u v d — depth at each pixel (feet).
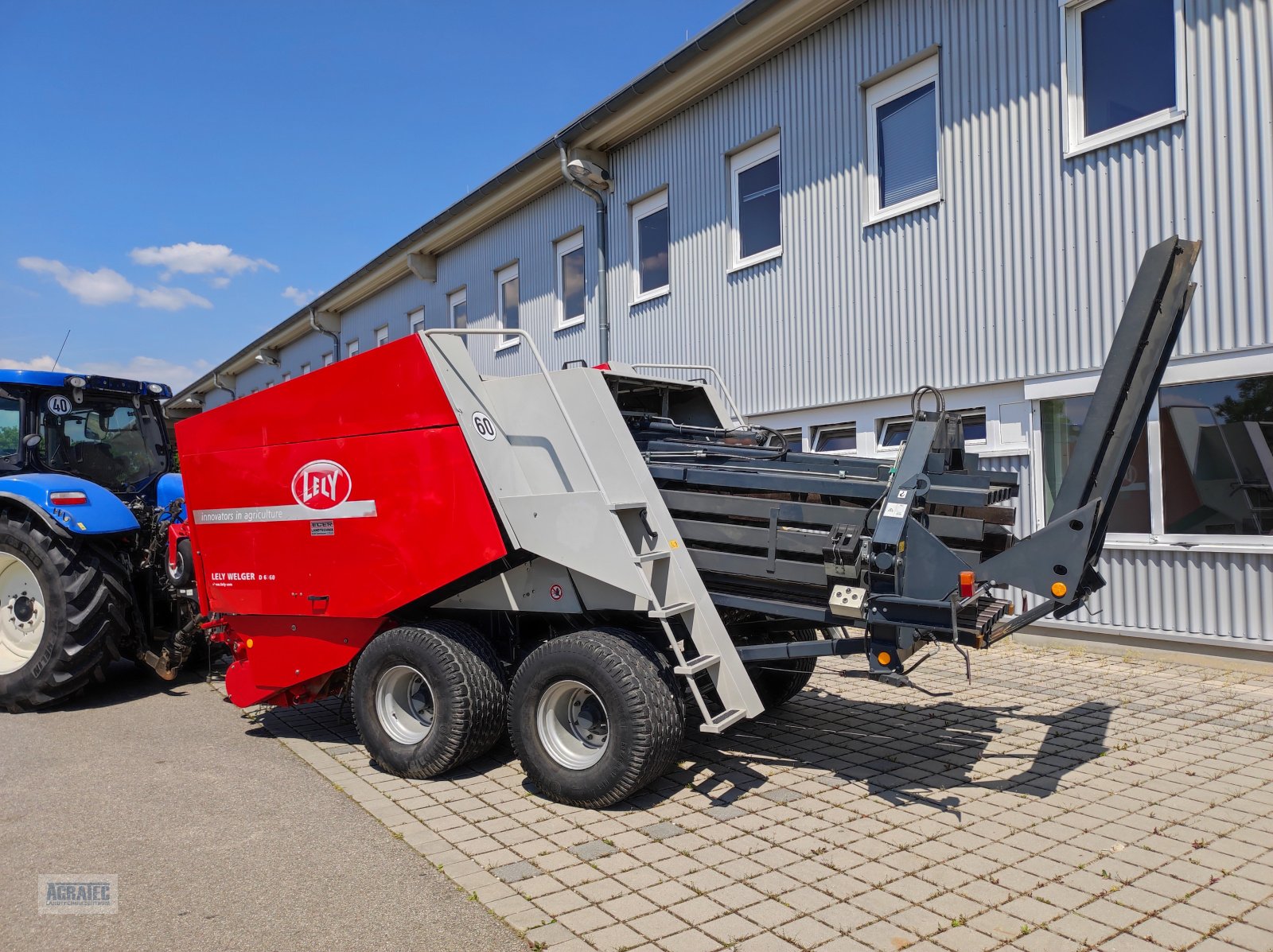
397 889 10.69
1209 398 21.31
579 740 13.97
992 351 25.49
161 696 21.57
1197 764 14.76
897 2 27.63
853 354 29.45
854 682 21.43
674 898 10.31
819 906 10.05
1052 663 22.98
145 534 22.71
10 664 20.51
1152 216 22.06
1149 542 22.29
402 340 15.10
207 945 9.43
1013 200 24.89
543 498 14.24
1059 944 9.16
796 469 14.99
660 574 13.92
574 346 43.27
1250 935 9.29
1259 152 20.22
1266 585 20.38
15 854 11.94
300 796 14.19
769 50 31.73
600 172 39.04
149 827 12.87
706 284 35.19
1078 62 23.48
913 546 12.07
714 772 14.92
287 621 17.22
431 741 14.70
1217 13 20.76
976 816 12.71
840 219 29.71
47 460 22.71
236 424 17.69
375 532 15.53
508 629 16.24
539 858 11.55
